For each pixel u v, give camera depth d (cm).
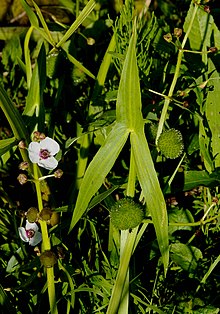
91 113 82
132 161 69
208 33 84
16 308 73
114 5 98
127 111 66
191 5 84
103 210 83
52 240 74
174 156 71
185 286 77
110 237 76
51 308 68
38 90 76
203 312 75
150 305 69
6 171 87
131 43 63
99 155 67
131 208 68
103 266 76
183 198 83
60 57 88
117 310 69
